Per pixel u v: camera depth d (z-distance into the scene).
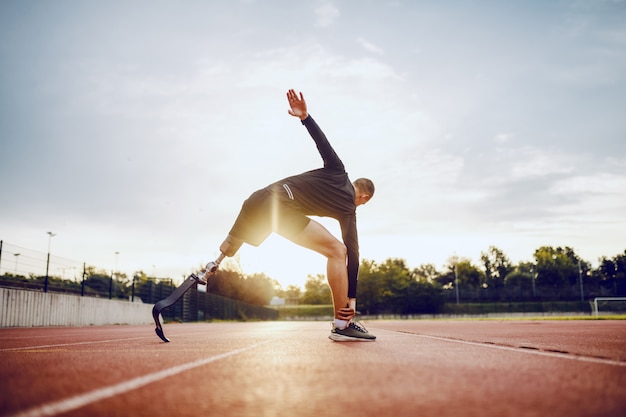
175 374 1.87
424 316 78.38
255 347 3.47
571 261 108.94
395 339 4.45
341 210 3.92
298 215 3.81
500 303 77.25
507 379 1.67
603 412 1.14
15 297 12.43
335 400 1.31
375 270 83.31
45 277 14.18
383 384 1.57
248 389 1.50
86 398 1.36
